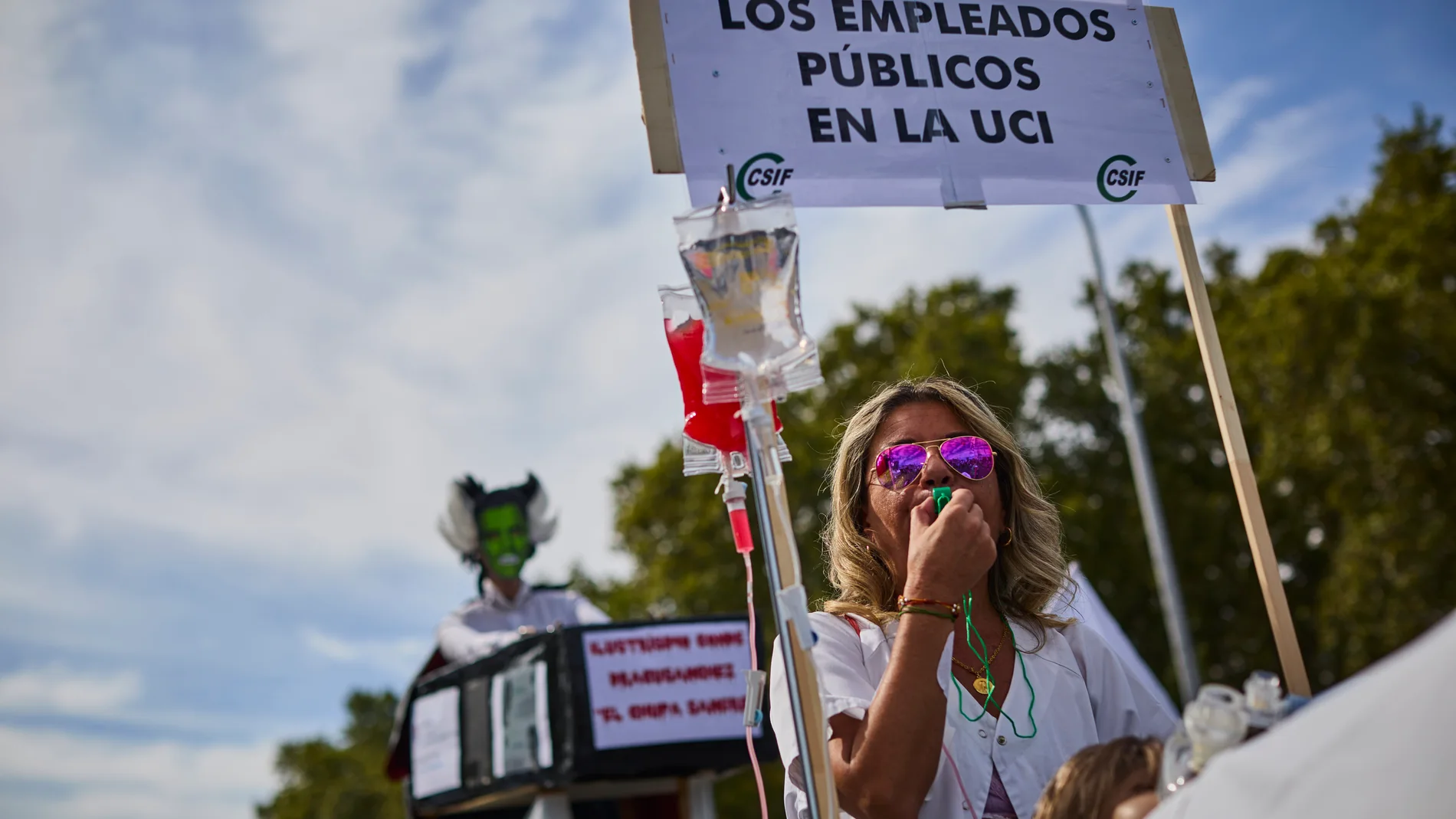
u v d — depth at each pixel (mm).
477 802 5613
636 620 5176
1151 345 26062
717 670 5250
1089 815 1630
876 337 25234
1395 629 20047
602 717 4984
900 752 2102
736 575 22031
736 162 2455
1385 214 22047
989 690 2465
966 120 2654
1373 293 20219
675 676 5160
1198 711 1497
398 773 6242
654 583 23062
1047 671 2557
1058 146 2723
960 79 2680
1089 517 23391
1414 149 22969
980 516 2242
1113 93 2809
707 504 22750
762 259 2104
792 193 2475
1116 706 2641
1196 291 2748
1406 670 1104
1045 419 25328
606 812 5859
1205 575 24094
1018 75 2740
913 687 2127
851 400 23312
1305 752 1146
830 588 3023
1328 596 21656
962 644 2533
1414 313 20016
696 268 2109
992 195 2629
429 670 6277
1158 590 23516
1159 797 1568
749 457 2119
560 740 4973
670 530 23875
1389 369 19828
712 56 2502
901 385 2750
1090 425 25469
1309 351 20953
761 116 2498
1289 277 22875
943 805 2346
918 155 2590
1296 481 23453
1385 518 20297
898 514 2521
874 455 2656
